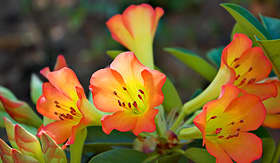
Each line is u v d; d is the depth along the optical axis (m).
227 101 0.42
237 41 0.44
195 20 1.52
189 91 1.29
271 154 0.48
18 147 0.44
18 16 1.77
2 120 0.50
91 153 0.51
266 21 0.51
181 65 1.38
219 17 1.53
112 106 0.43
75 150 0.44
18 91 1.38
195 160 0.46
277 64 0.47
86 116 0.43
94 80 0.42
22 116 0.49
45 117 0.46
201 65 0.53
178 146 0.48
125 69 0.43
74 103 0.45
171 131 0.47
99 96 0.43
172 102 0.51
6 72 1.48
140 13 0.48
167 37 1.41
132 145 0.49
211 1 1.57
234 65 0.46
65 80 0.43
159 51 1.40
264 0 1.32
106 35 1.47
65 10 1.62
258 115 0.43
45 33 1.62
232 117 0.43
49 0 1.71
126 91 0.43
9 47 1.59
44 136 0.42
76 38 1.59
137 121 0.42
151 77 0.41
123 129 0.42
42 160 0.44
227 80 0.44
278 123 0.46
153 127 0.41
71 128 0.44
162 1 1.44
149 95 0.42
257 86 0.45
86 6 1.44
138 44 0.49
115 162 0.45
